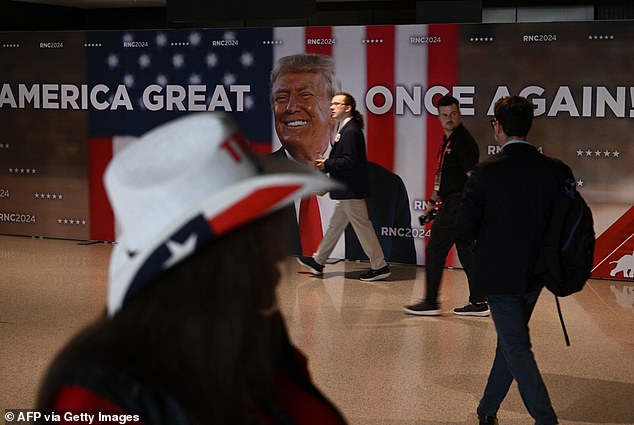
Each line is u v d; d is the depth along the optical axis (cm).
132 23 1188
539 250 377
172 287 101
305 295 709
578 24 757
